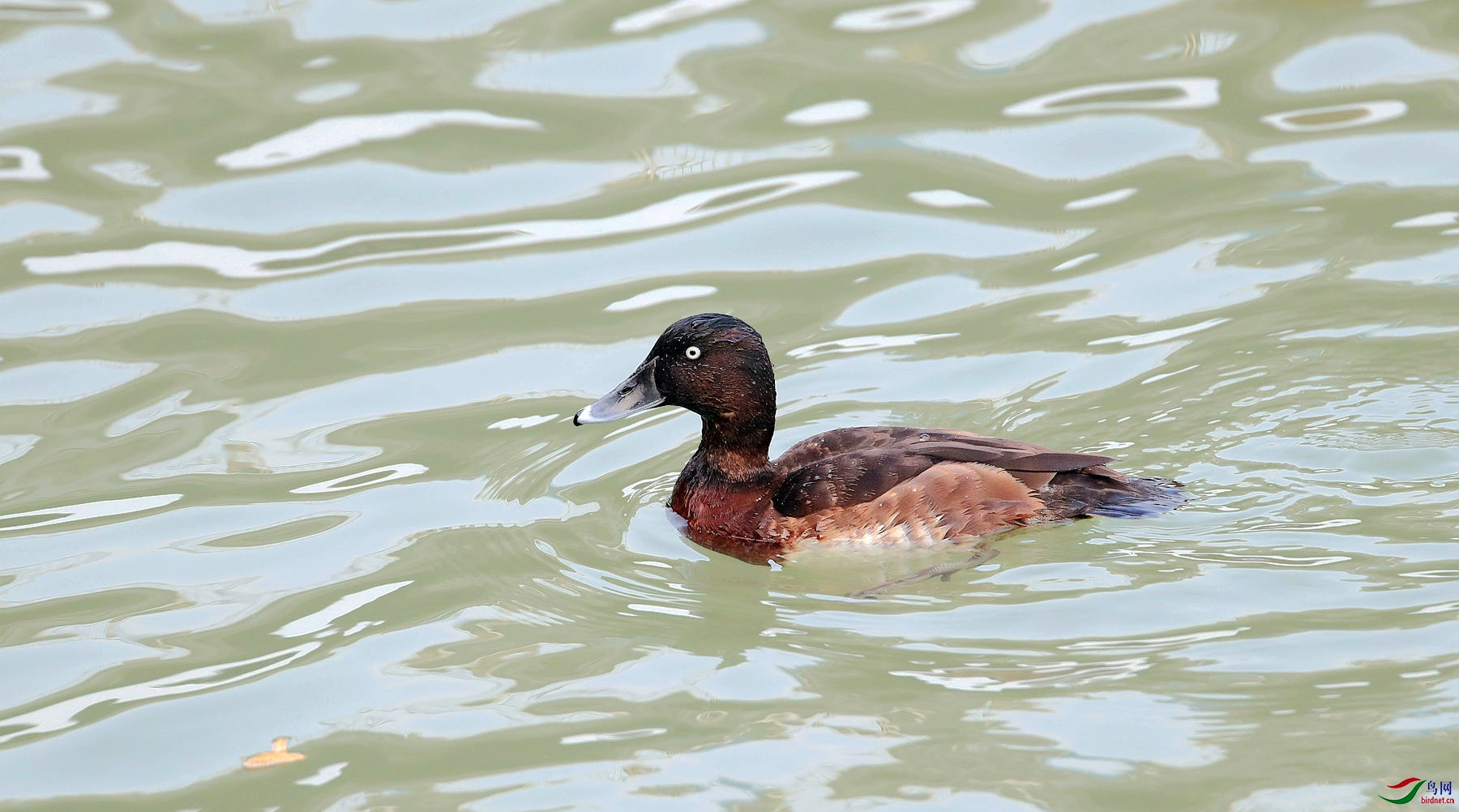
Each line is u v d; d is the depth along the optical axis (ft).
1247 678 28.12
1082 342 41.63
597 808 25.95
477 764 27.30
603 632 31.68
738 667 30.01
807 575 34.14
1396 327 40.57
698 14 58.29
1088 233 46.62
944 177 49.44
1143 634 29.89
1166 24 56.44
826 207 48.60
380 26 58.29
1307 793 25.05
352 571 34.09
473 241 47.85
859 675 29.35
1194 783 25.55
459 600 32.96
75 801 26.89
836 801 25.75
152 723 28.96
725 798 26.00
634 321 44.01
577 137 52.08
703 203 48.93
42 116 53.16
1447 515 32.99
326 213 49.08
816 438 36.52
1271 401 38.09
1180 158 49.60
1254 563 31.94
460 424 40.11
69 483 37.58
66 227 48.42
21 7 59.41
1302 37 54.85
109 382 41.86
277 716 29.04
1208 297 43.14
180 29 58.13
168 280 46.24
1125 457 36.70
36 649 31.35
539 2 59.36
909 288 44.83
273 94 54.24
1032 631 30.35
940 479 33.73
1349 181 47.98
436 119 52.90
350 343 43.62
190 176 50.75
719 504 35.88
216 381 41.98
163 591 33.42
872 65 54.75
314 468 38.22
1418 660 28.14
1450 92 51.39
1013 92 53.06
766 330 43.24
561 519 36.40
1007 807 25.31
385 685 29.91
